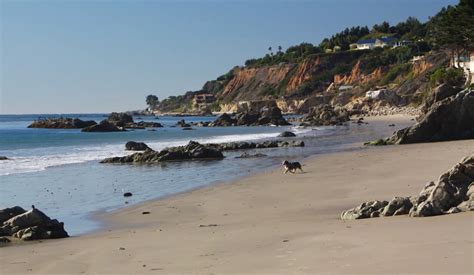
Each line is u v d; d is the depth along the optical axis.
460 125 49.72
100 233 17.56
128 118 140.75
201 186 29.12
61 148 62.88
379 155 39.91
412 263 9.87
